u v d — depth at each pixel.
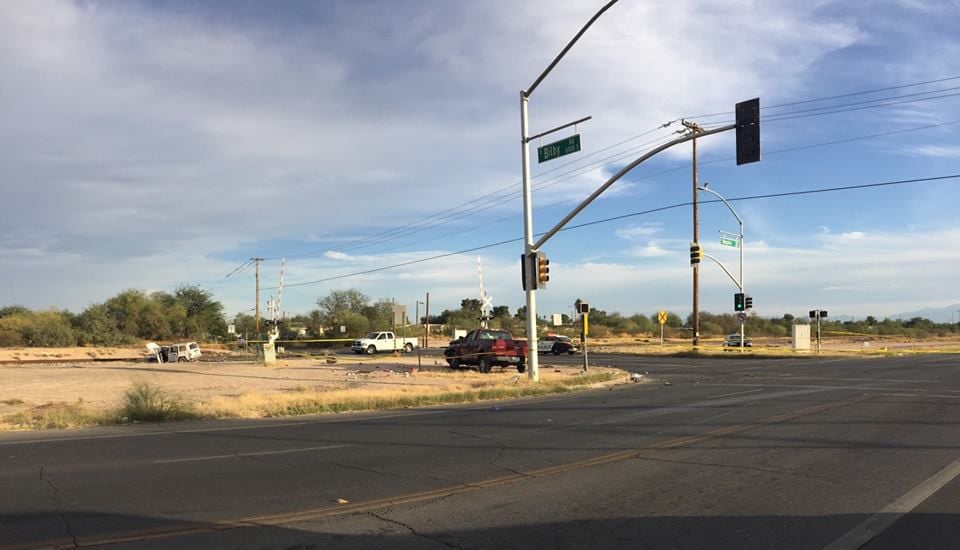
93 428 13.48
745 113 16.61
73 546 5.64
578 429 12.55
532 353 24.14
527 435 11.91
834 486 7.74
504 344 31.16
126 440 11.66
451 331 96.31
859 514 6.58
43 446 10.96
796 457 9.49
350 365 37.91
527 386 21.61
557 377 25.36
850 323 114.00
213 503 7.08
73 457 9.88
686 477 8.28
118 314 81.31
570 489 7.69
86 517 6.52
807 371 29.08
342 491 7.64
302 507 6.92
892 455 9.58
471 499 7.25
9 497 7.34
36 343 68.75
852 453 9.75
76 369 35.81
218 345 75.06
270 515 6.61
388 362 40.97
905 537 5.88
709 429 12.27
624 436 11.59
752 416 14.03
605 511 6.74
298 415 15.92
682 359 42.31
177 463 9.38
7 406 17.28
